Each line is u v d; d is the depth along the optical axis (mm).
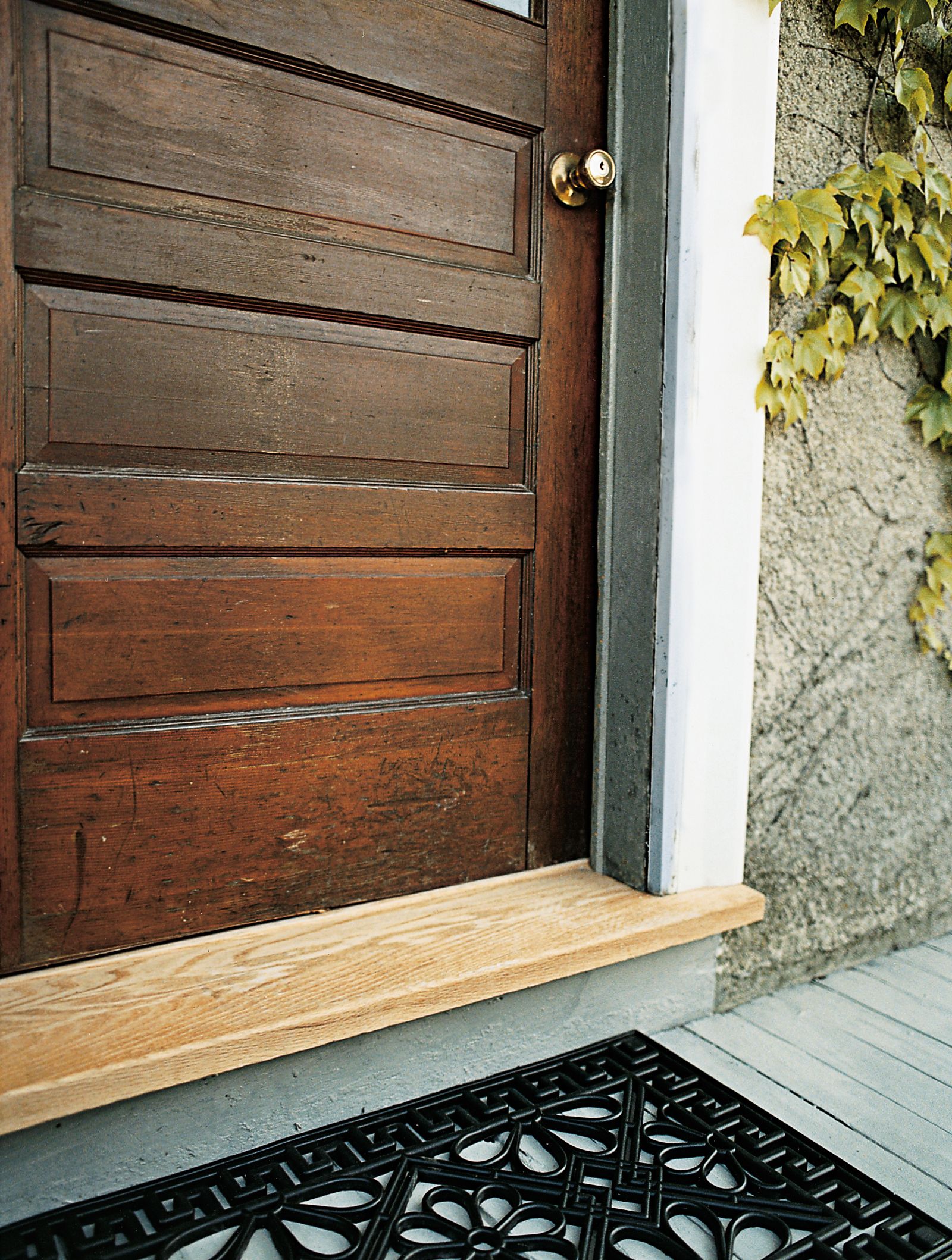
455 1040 1285
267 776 1301
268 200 1232
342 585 1344
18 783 1130
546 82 1454
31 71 1074
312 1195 1032
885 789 1835
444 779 1461
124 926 1215
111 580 1174
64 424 1127
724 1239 1002
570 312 1517
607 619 1570
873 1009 1619
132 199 1143
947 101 1729
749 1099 1294
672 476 1452
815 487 1655
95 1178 1037
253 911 1309
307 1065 1167
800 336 1596
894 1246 1016
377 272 1318
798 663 1671
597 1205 1042
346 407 1320
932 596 1839
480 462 1450
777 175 1558
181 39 1155
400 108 1327
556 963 1294
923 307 1714
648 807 1525
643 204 1475
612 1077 1307
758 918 1545
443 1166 1085
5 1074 960
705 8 1397
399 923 1367
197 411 1211
